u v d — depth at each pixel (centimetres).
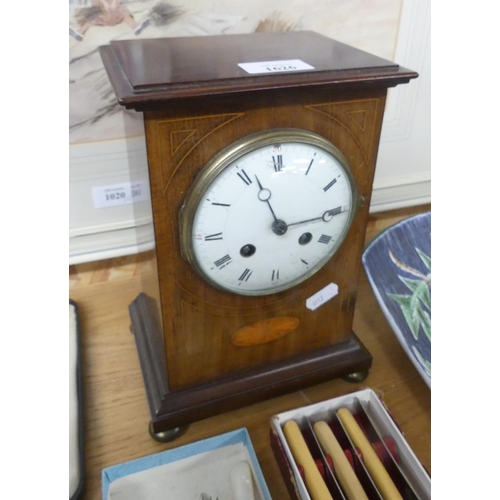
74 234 95
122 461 63
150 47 62
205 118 48
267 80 49
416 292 80
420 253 86
